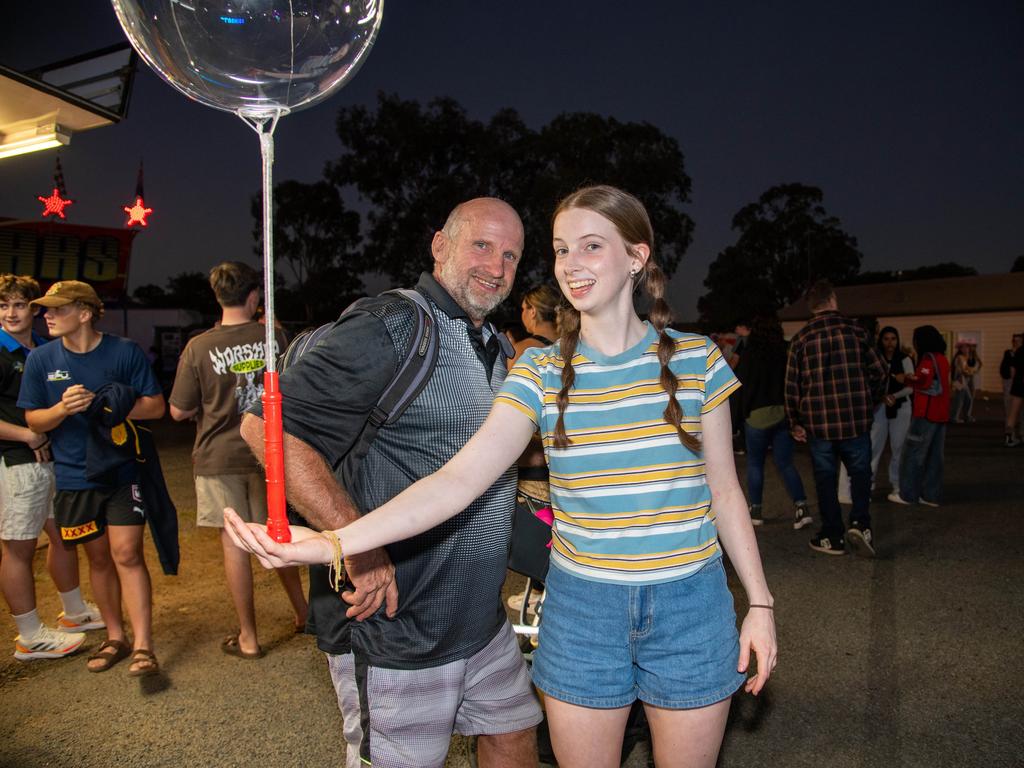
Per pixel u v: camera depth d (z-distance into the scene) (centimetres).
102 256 1482
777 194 5441
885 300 3403
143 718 325
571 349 175
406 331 184
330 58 143
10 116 479
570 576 173
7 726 319
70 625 423
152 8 131
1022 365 1152
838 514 563
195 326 2586
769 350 648
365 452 183
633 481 167
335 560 138
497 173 3338
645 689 170
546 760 254
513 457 169
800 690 344
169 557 372
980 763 281
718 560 175
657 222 3356
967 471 934
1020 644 388
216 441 378
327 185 3406
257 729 314
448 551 190
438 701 192
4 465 376
